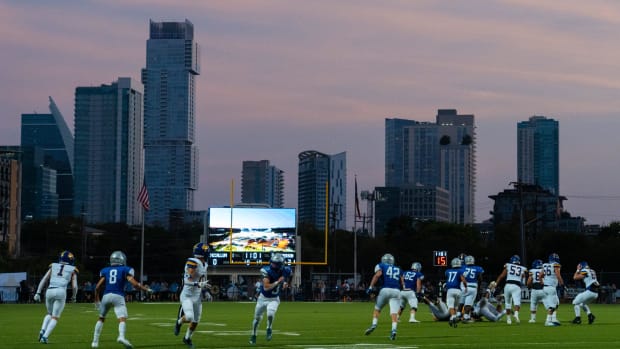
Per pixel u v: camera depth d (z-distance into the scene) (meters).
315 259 136.38
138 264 152.12
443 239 147.12
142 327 34.25
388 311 52.41
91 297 72.94
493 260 139.50
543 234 147.25
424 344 25.69
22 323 37.44
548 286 35.44
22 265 119.12
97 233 168.75
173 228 184.38
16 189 173.25
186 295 24.44
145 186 79.44
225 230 82.69
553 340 27.39
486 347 24.66
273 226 82.94
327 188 85.44
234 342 26.45
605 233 152.50
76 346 25.05
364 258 147.62
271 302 25.80
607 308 62.81
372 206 163.00
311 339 27.61
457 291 34.12
